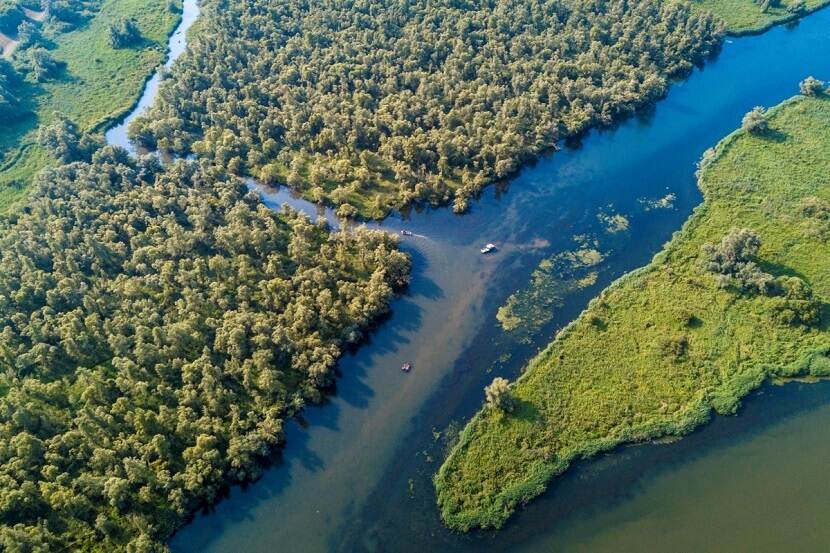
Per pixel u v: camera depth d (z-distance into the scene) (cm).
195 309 15088
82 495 12075
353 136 19562
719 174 18400
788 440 12669
